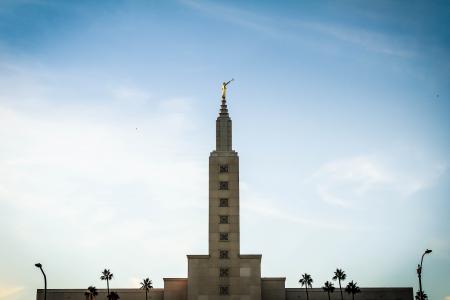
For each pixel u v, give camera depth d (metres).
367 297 196.88
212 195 177.75
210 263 174.00
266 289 187.62
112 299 186.38
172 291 186.62
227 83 186.25
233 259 174.00
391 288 197.00
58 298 196.50
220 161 179.50
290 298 196.12
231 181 178.38
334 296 196.50
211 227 175.88
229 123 182.38
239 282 172.75
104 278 194.75
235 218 176.25
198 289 172.50
